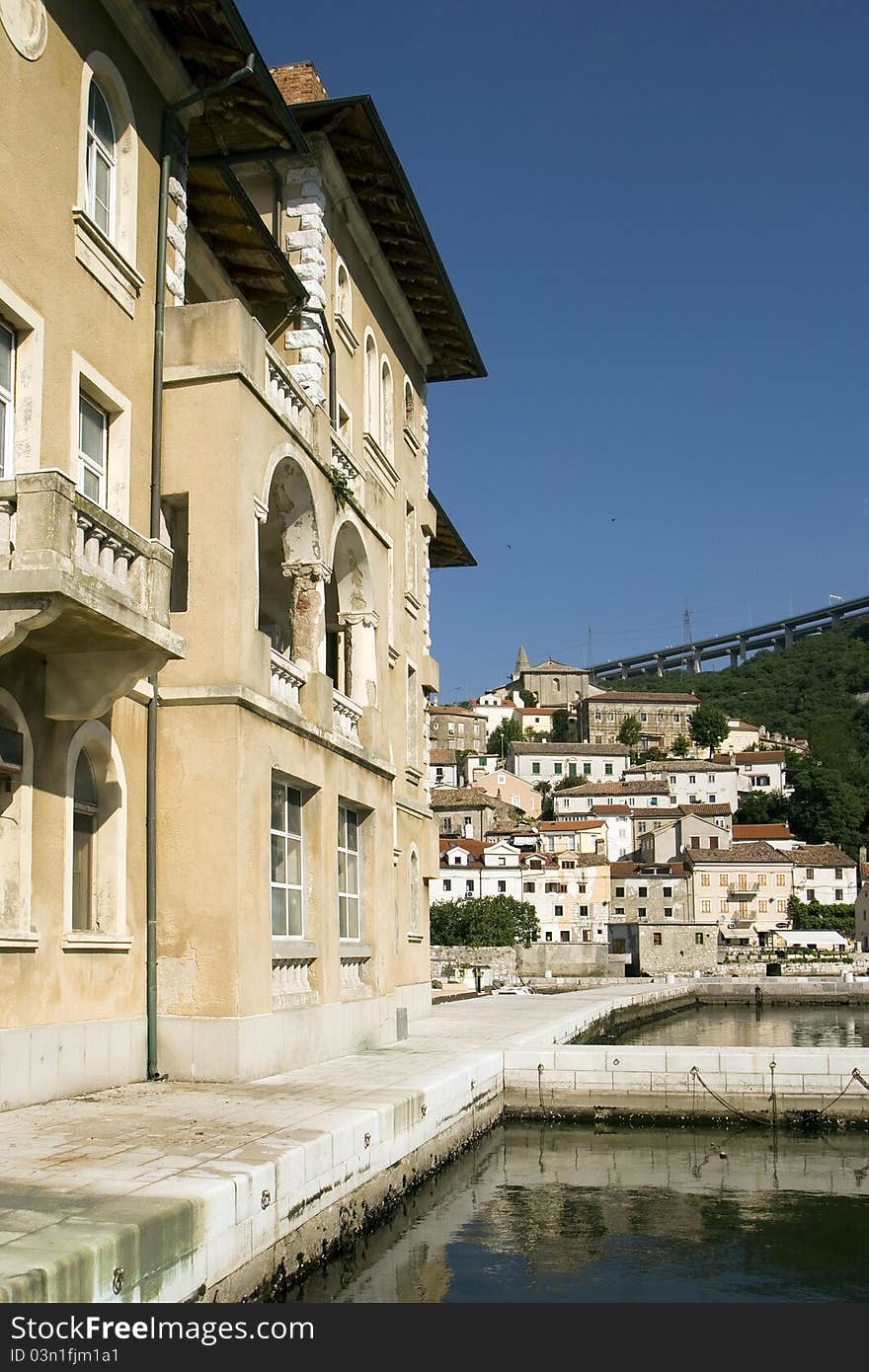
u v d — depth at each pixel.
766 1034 51.03
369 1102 14.46
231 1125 12.31
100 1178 9.64
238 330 17.06
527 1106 22.61
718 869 113.19
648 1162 19.53
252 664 16.98
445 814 129.00
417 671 33.16
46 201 14.20
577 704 194.50
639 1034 50.47
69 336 14.66
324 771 19.66
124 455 16.03
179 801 16.33
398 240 28.81
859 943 110.06
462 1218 15.45
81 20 15.14
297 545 20.17
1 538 11.20
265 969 16.72
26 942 13.07
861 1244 14.44
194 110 18.61
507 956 88.94
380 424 29.75
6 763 12.99
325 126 24.38
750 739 183.88
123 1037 15.19
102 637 12.90
